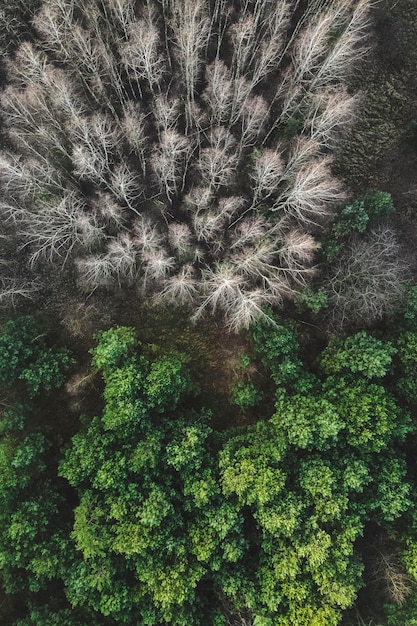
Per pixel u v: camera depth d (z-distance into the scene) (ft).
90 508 57.26
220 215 62.75
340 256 64.28
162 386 59.16
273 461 58.59
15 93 63.00
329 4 66.18
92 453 57.77
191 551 57.31
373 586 64.64
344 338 64.49
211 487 57.93
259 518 57.98
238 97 64.08
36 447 60.39
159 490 57.21
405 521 61.82
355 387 59.57
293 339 62.75
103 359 60.03
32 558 57.06
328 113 60.39
